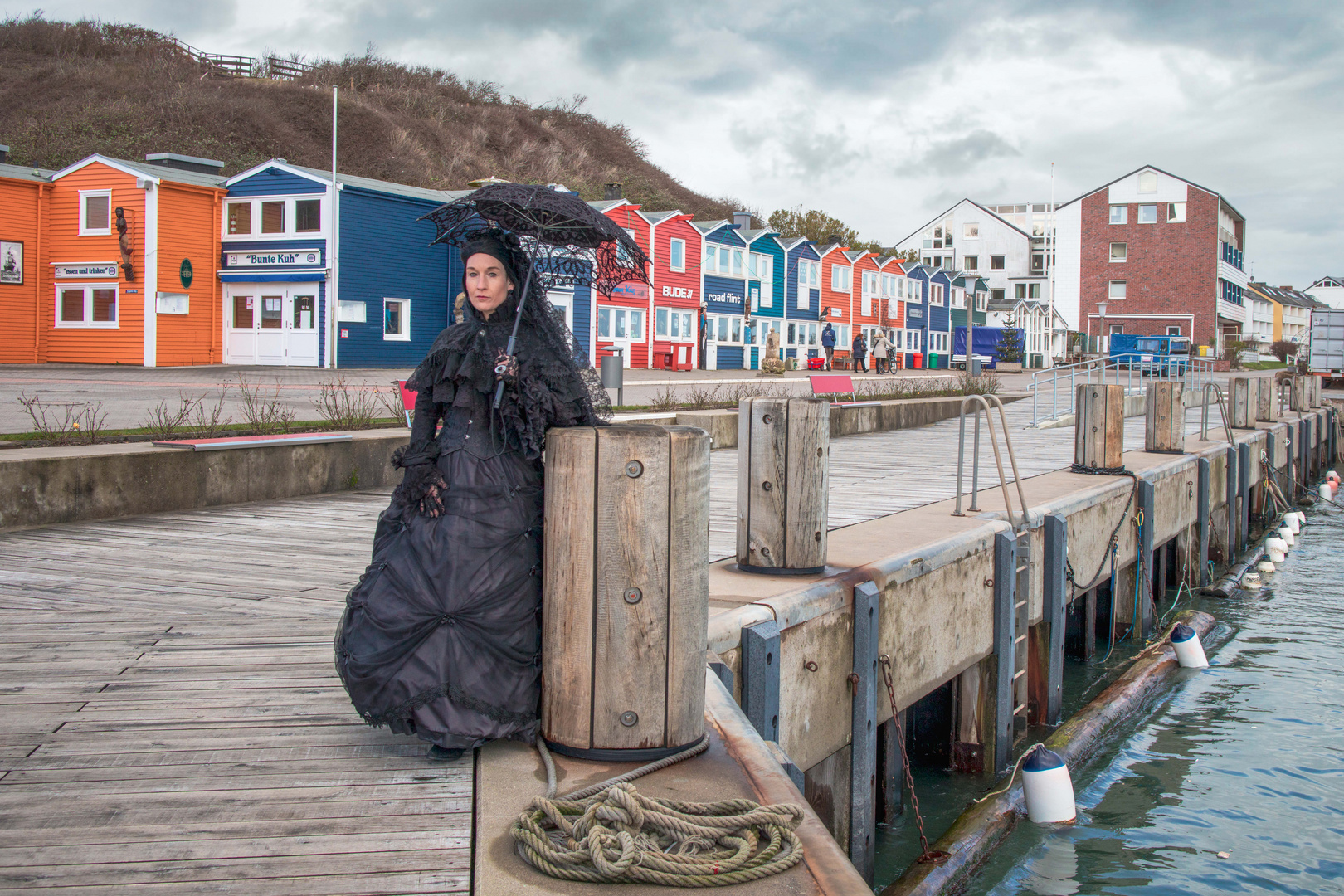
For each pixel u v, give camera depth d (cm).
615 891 262
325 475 1080
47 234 3334
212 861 278
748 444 614
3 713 393
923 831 636
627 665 338
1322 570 1538
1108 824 682
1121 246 7356
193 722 386
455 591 334
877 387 2983
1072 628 1120
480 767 338
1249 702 923
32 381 2323
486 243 341
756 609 521
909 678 690
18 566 677
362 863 279
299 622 536
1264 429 2064
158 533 817
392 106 7650
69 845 286
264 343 3319
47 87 6425
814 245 5131
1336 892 597
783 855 276
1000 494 1037
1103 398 1205
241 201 3312
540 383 338
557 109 9150
